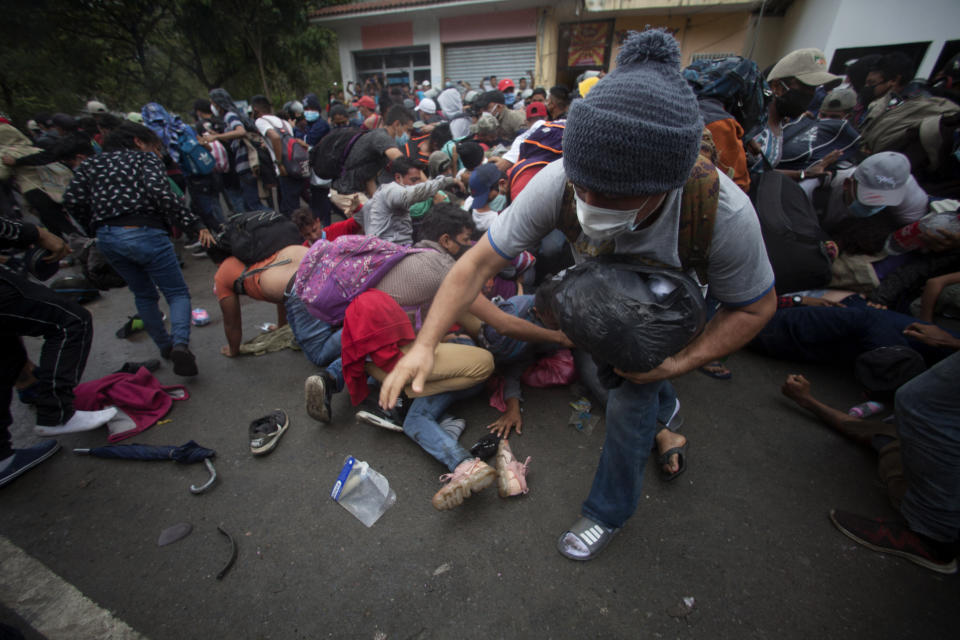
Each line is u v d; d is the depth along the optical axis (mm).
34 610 1486
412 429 1983
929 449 1347
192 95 16406
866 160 2514
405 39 13109
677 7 10523
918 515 1461
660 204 881
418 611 1440
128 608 1479
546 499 1823
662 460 1885
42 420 2098
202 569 1598
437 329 1155
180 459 2039
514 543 1646
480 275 1181
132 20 13164
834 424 2100
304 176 5305
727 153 2018
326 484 1937
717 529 1679
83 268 3707
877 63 3939
